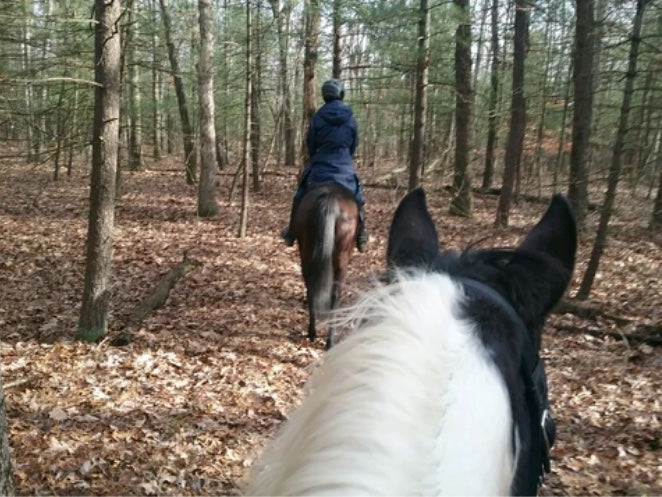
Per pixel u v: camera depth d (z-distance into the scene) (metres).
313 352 7.96
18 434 5.50
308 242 7.62
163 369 7.26
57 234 15.02
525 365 1.23
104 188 7.95
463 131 18.27
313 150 8.29
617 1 10.77
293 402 6.57
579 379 7.60
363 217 8.20
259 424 6.08
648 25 11.18
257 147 22.97
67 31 9.80
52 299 10.17
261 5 17.28
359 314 1.22
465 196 18.52
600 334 9.03
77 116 11.17
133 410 6.18
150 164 32.81
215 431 5.85
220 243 14.30
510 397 1.15
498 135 23.34
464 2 16.17
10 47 11.48
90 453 5.29
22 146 26.98
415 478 0.94
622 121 9.68
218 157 30.73
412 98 18.23
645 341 8.77
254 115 22.81
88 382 6.80
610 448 5.93
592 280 10.30
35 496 4.61
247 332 8.64
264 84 28.39
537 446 1.25
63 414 5.97
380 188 23.02
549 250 1.50
